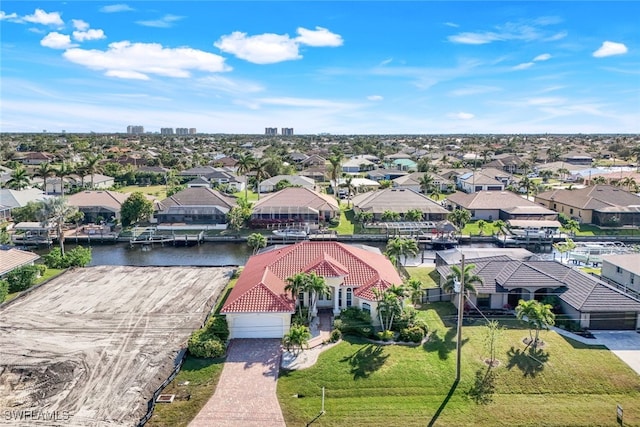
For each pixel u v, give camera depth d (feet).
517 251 207.51
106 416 103.55
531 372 119.96
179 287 188.03
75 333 143.33
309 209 303.07
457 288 144.36
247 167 375.86
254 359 127.75
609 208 299.99
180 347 134.62
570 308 151.33
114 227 298.35
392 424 101.14
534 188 399.24
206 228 300.20
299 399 109.70
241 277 177.58
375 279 155.43
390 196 327.88
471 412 105.09
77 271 210.79
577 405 107.86
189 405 107.24
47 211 236.63
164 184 499.92
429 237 274.16
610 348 132.87
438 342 136.15
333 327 145.79
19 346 134.10
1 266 180.14
